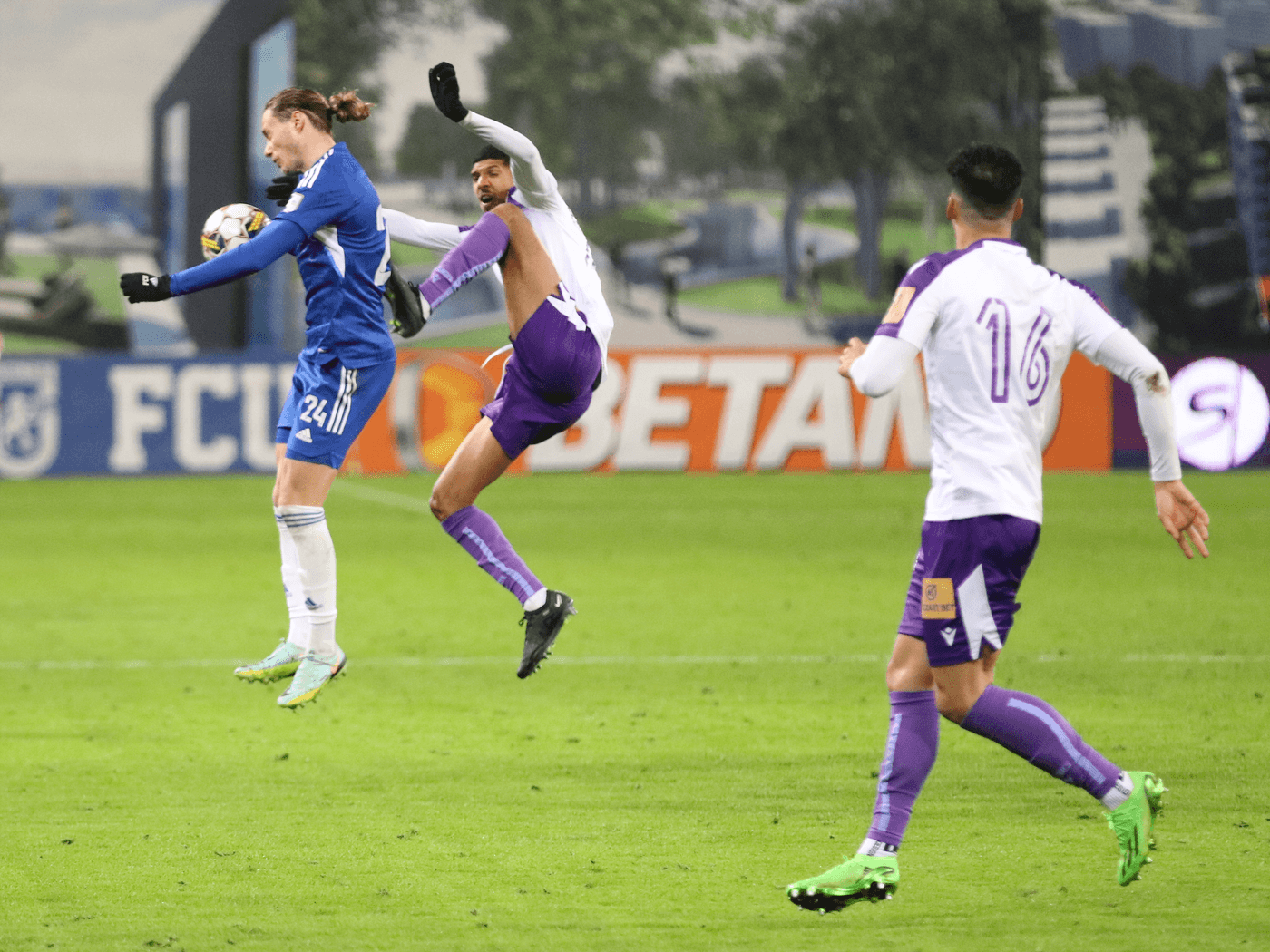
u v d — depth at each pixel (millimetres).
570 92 101812
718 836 18141
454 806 19594
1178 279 99375
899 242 101438
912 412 73875
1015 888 16094
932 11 99688
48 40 103188
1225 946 14227
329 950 14250
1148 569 43562
